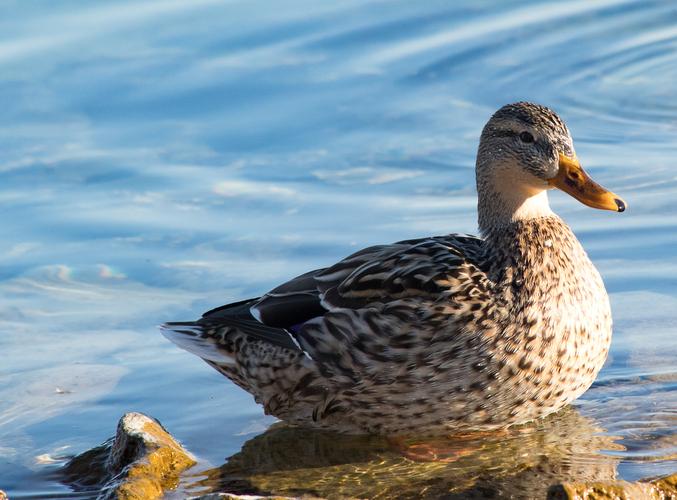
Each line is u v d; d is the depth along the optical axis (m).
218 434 10.52
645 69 18.39
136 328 12.45
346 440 10.43
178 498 9.25
